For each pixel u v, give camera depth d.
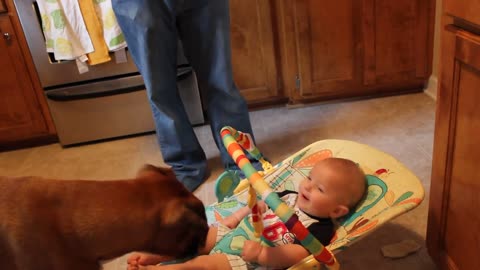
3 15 2.43
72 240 1.03
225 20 1.97
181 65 2.56
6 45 2.48
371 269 1.53
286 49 2.62
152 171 1.14
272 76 2.72
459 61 1.13
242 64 2.68
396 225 1.70
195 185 2.12
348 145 1.59
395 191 1.35
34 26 2.41
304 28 2.55
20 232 1.02
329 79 2.70
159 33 1.90
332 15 2.53
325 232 1.35
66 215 1.03
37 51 2.47
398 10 2.52
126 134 2.75
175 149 2.11
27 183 1.07
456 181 1.24
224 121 2.11
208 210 1.55
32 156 2.67
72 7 2.32
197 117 2.71
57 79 2.54
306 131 2.51
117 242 1.04
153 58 1.92
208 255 1.34
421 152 2.15
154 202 1.04
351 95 2.82
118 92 2.60
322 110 2.73
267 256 1.27
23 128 2.70
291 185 1.56
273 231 1.37
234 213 1.48
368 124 2.50
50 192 1.05
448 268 1.34
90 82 2.58
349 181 1.36
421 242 1.61
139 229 1.03
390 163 1.47
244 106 2.13
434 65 2.65
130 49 1.99
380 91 2.81
